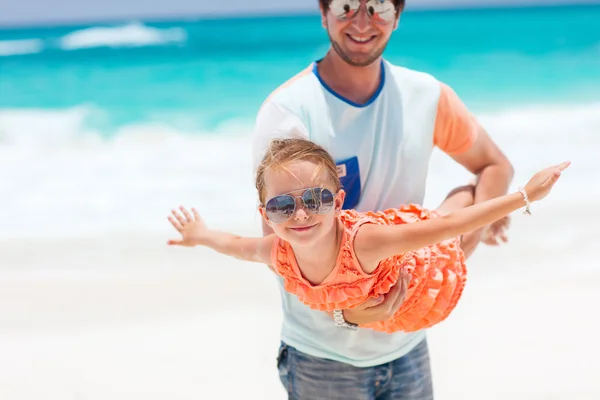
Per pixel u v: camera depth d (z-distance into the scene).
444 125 3.24
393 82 3.12
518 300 6.20
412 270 2.85
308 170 2.65
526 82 18.97
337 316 2.88
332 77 3.09
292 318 3.20
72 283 6.53
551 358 5.37
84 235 7.65
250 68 22.48
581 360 5.32
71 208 8.55
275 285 6.56
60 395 5.03
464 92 18.05
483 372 5.23
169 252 7.19
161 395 5.02
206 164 10.45
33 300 6.25
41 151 11.79
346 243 2.72
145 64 23.00
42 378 5.22
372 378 3.14
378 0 2.92
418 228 2.61
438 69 22.09
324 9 3.10
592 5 52.53
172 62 23.23
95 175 10.04
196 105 16.73
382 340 3.10
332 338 3.08
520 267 6.75
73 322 5.92
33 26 51.41
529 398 4.89
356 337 3.05
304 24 44.97
